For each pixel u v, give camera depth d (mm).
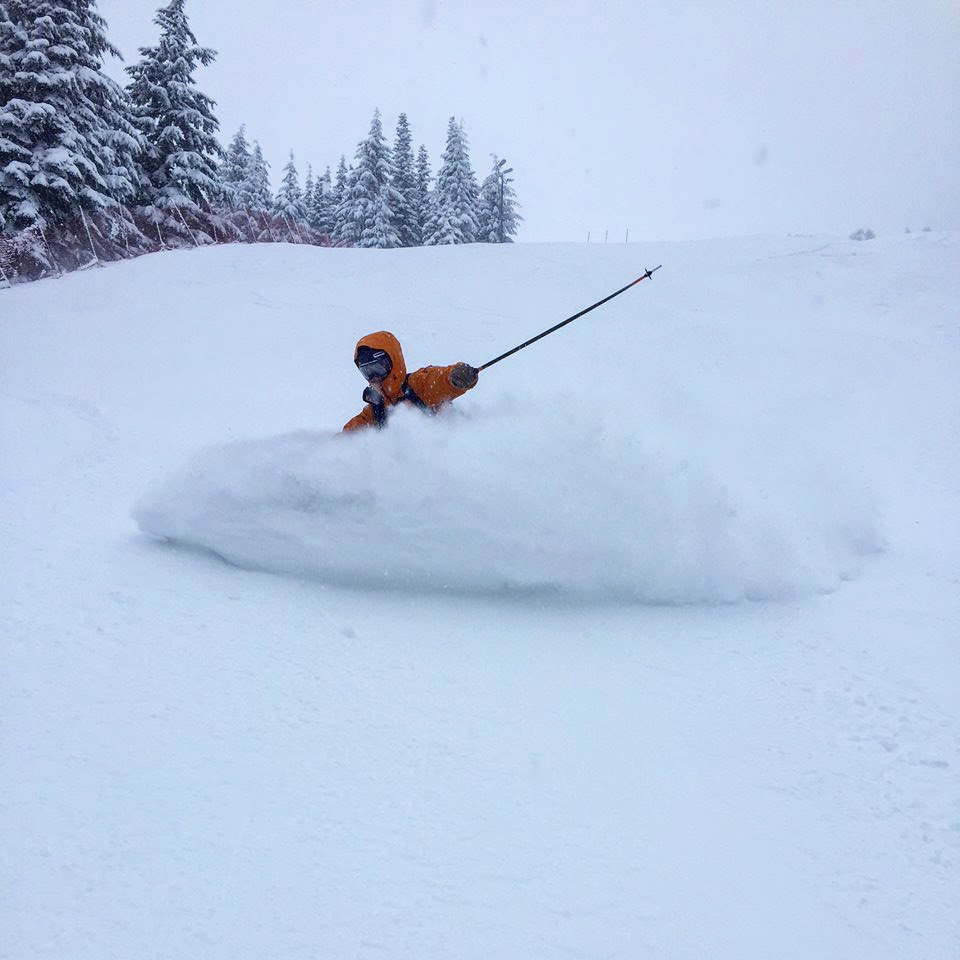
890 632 3600
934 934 1841
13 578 3689
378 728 2617
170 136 26766
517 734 2627
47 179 21141
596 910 1852
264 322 13211
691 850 2088
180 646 3127
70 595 3539
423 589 3955
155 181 27250
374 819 2145
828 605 3930
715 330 11570
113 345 12023
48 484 5613
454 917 1806
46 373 10422
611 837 2123
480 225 45188
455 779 2352
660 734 2676
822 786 2416
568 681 3037
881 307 12172
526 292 14438
